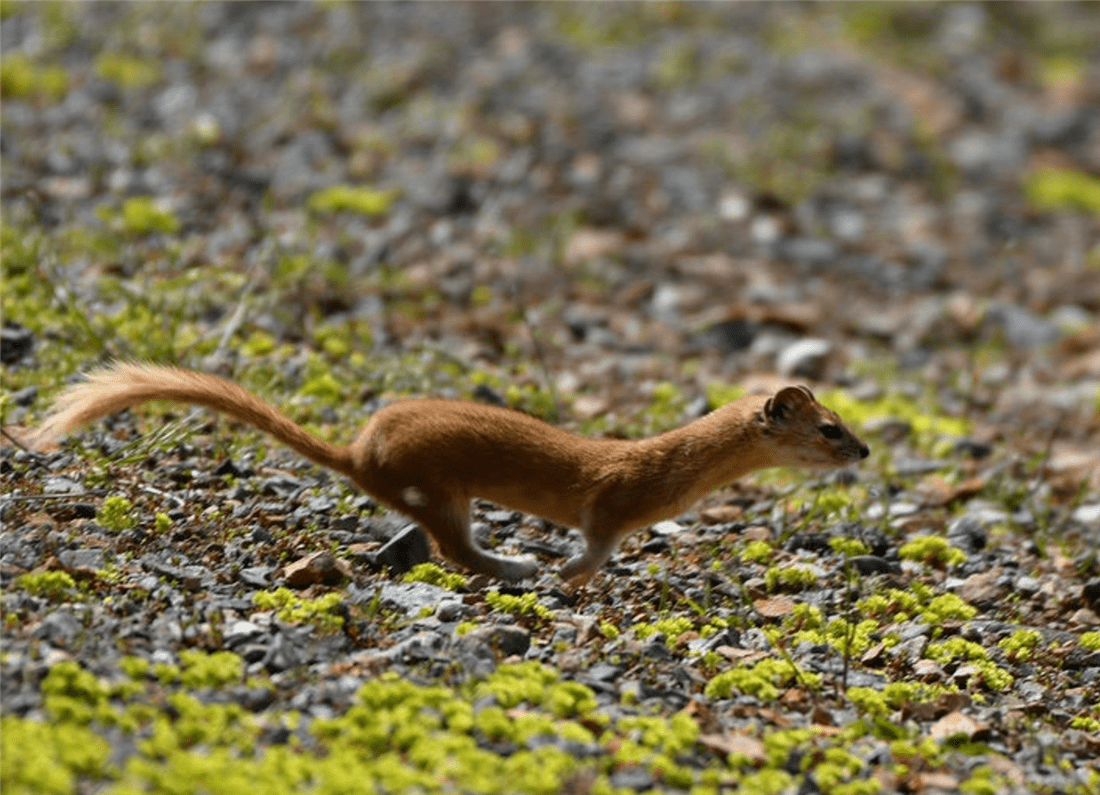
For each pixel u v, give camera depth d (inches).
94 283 578.2
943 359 769.6
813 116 1104.2
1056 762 322.0
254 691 292.7
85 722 270.8
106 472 398.0
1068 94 1288.1
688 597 395.2
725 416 394.9
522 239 809.5
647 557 428.8
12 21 979.3
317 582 357.1
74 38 967.6
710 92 1120.8
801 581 413.7
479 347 637.9
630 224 883.4
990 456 615.8
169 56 970.7
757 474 536.4
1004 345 800.9
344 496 422.0
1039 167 1111.0
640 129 1032.2
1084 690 371.6
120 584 329.7
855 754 309.0
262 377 516.7
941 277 888.3
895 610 403.9
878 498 528.4
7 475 390.0
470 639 324.8
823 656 361.7
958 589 435.2
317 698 295.7
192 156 802.2
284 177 810.2
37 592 316.2
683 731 297.3
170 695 285.4
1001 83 1283.2
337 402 516.7
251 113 898.1
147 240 668.1
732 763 292.8
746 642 366.3
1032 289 894.4
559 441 382.0
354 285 672.4
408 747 280.8
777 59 1210.6
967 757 316.8
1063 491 579.2
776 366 718.5
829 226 944.3
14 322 520.1
